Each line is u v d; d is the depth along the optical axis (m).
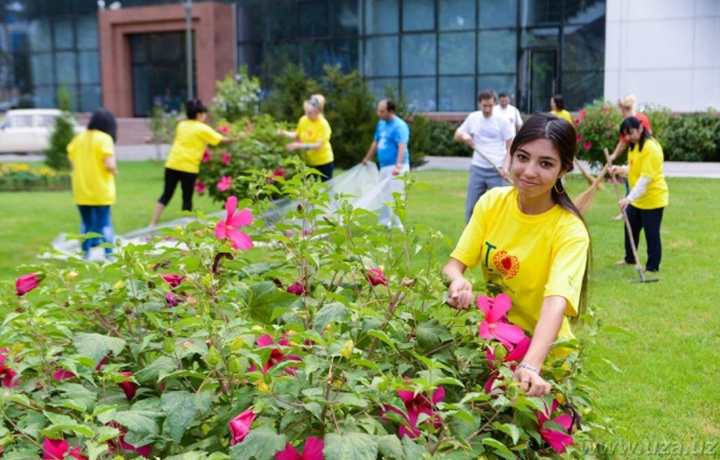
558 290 2.29
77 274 2.51
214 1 25.81
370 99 16.86
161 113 20.03
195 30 26.67
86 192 7.62
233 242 2.45
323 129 9.35
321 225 2.70
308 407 1.85
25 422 1.94
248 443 1.78
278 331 2.11
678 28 19.75
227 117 16.70
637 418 3.95
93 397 2.05
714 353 4.90
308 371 1.81
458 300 2.28
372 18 23.25
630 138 6.91
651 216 7.02
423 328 2.27
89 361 1.99
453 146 20.75
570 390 2.22
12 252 8.45
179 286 2.53
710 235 8.77
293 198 2.76
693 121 17.95
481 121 8.23
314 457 1.81
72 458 1.83
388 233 2.61
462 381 2.27
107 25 28.83
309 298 2.52
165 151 23.94
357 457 1.71
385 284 2.46
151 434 1.93
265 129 9.40
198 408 1.92
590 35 20.69
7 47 30.39
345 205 2.55
